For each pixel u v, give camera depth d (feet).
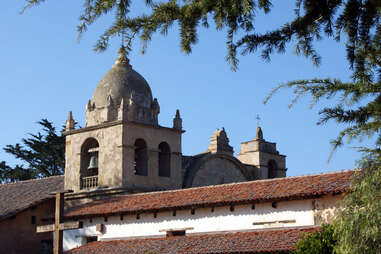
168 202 104.01
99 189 128.26
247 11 32.78
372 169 52.60
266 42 35.04
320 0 33.99
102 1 33.96
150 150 132.36
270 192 91.61
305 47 35.22
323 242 66.95
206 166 142.41
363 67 35.35
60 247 85.35
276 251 79.05
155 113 136.56
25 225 137.69
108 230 110.52
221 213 96.53
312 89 38.55
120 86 135.03
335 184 84.53
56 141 233.14
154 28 34.96
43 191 149.18
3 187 165.58
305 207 86.79
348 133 38.83
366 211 51.93
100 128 132.46
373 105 36.32
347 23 34.17
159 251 94.07
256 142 155.43
